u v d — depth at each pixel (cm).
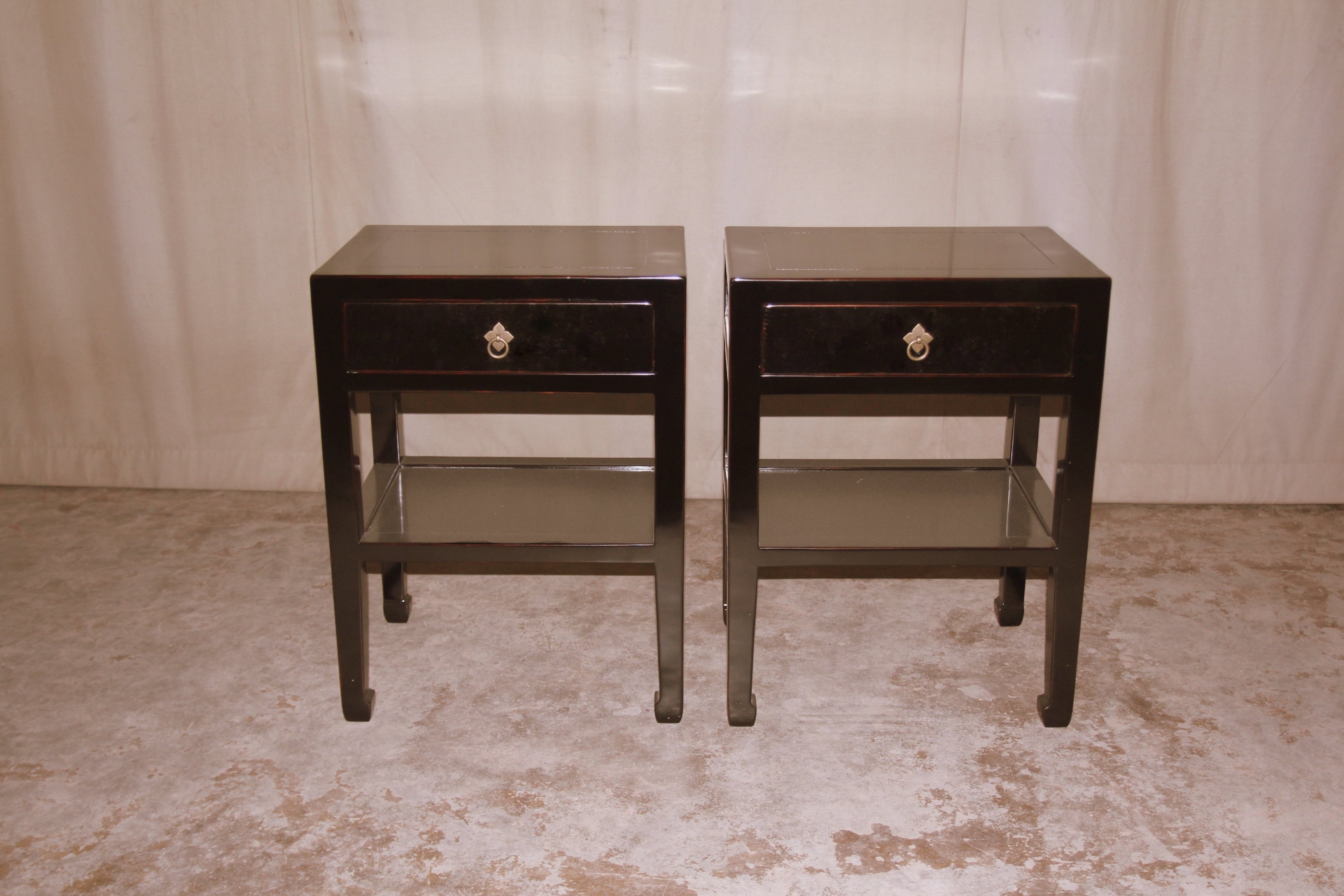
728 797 163
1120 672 195
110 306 259
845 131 238
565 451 262
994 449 259
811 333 162
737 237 190
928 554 173
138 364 263
